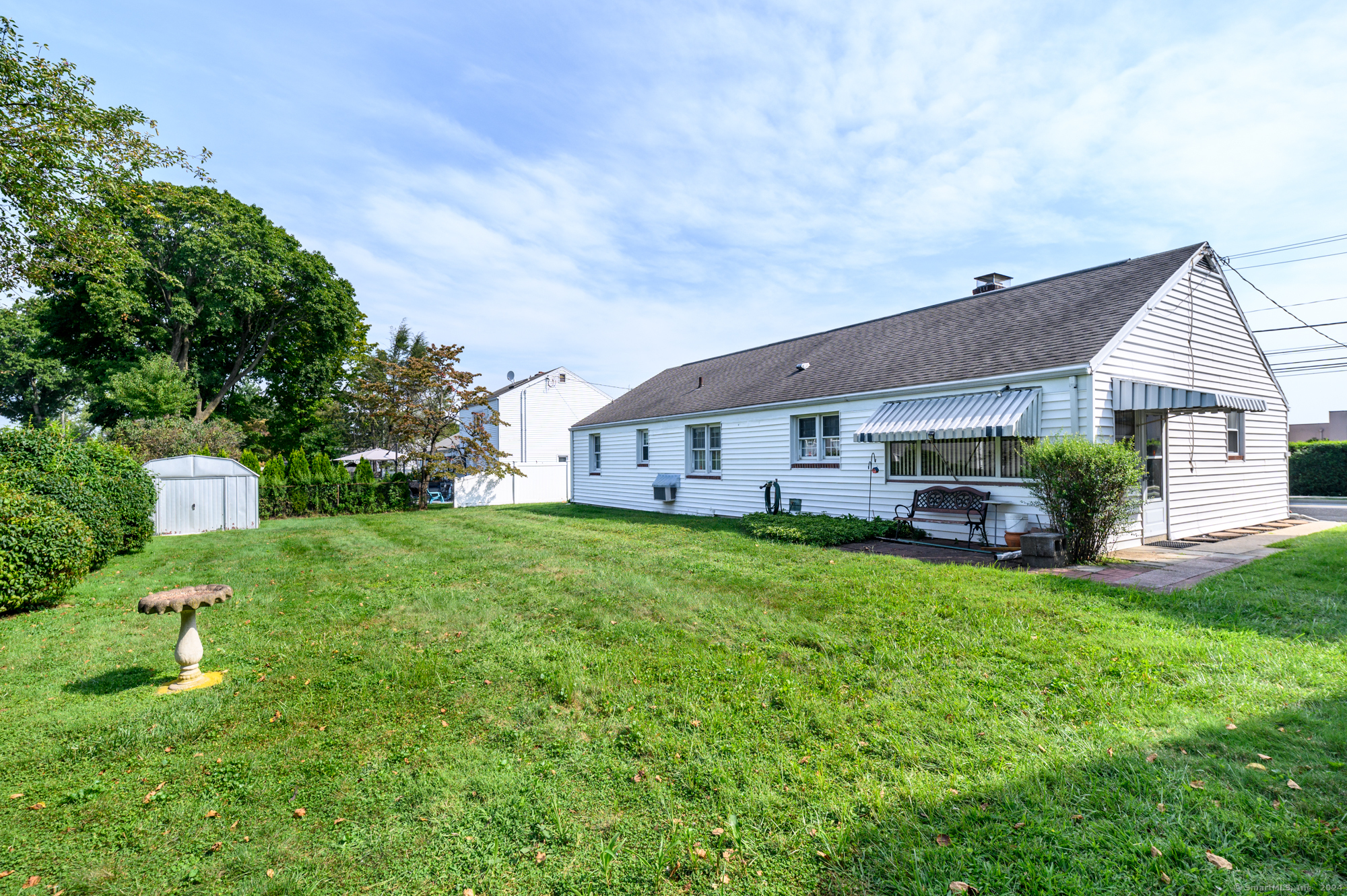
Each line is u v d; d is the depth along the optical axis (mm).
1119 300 11727
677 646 6051
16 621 7570
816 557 10391
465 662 5836
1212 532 13109
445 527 17469
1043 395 10695
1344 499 24281
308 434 42250
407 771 3812
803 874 2703
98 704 4992
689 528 15609
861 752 3830
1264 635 5578
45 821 3344
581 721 4473
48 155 11383
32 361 39719
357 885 2779
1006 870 2600
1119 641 5520
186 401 28984
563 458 35406
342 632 6969
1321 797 2998
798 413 15883
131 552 13227
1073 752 3639
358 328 43500
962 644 5676
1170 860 2604
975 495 11594
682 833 3035
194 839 3164
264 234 31891
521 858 2914
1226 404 9336
